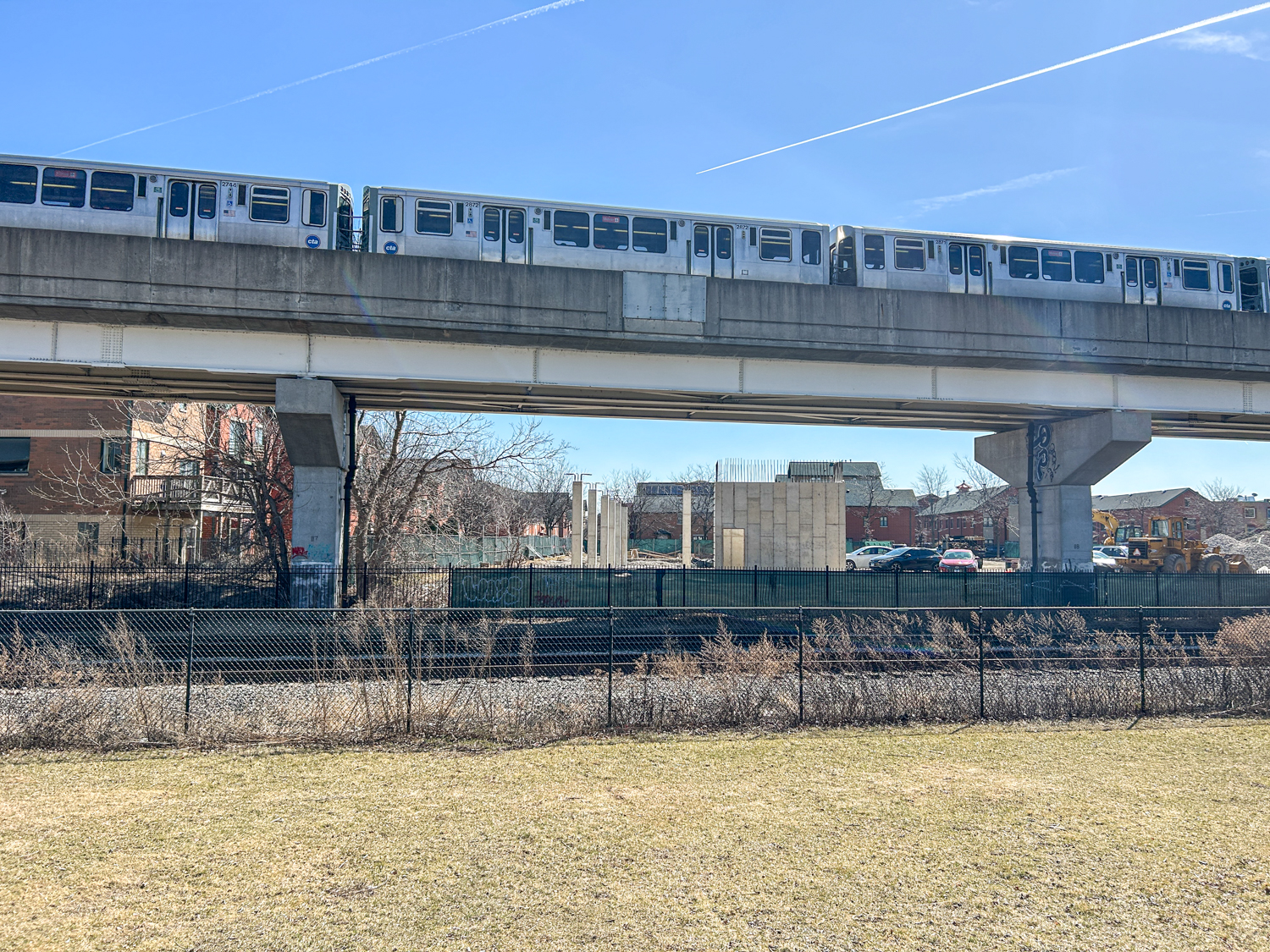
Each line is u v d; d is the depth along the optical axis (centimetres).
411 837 732
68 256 1831
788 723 1184
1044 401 2534
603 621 1981
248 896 608
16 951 522
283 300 1920
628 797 849
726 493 3056
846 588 2236
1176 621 2144
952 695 1262
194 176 1966
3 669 1310
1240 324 2473
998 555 7225
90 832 739
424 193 2084
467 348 2170
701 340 2122
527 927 561
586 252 2142
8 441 3616
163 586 2252
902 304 2234
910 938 550
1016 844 721
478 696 1211
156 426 3706
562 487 6962
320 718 1107
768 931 558
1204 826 769
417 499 3309
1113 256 2505
